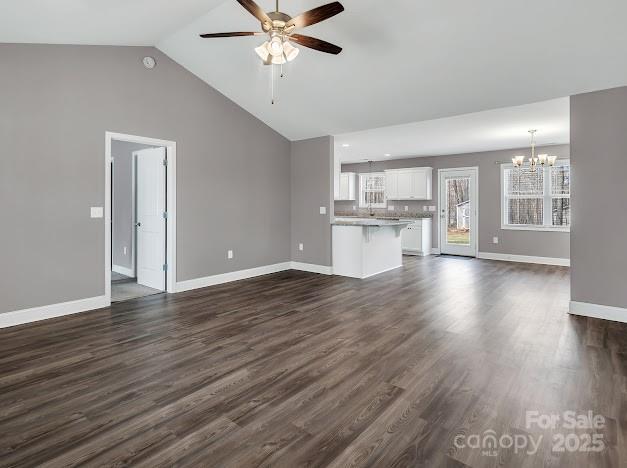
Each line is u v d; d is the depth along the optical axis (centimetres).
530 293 481
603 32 303
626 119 352
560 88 380
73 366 265
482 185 804
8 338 319
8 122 346
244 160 573
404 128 564
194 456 170
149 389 232
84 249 398
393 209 956
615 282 363
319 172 620
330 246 616
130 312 397
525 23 312
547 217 733
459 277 592
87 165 398
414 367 262
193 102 499
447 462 166
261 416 203
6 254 347
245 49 427
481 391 229
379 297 463
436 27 336
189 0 335
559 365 264
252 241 592
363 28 356
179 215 489
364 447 176
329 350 294
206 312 398
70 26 334
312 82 467
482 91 414
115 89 419
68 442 180
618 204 358
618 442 179
